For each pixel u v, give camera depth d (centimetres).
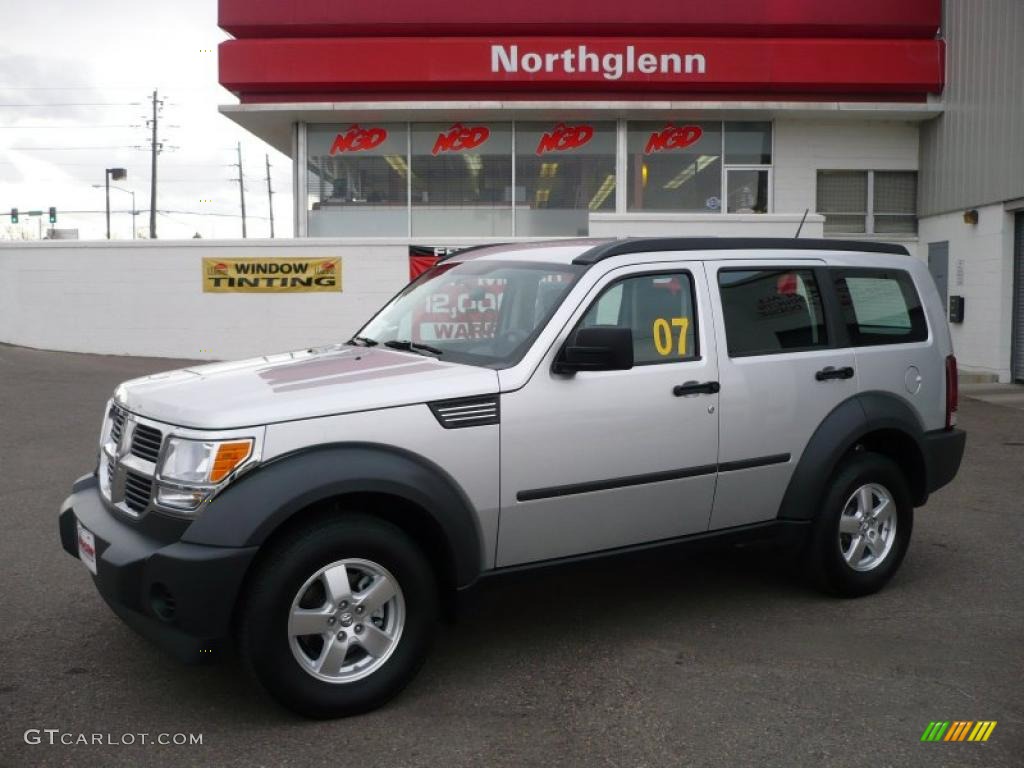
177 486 383
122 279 1692
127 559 382
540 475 443
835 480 539
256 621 378
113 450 443
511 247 560
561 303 460
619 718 403
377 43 1706
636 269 484
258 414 387
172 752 372
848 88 1742
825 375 533
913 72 1728
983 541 675
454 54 1712
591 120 1830
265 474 382
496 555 440
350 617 398
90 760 365
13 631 489
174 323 1692
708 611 532
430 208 1834
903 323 584
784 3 1741
